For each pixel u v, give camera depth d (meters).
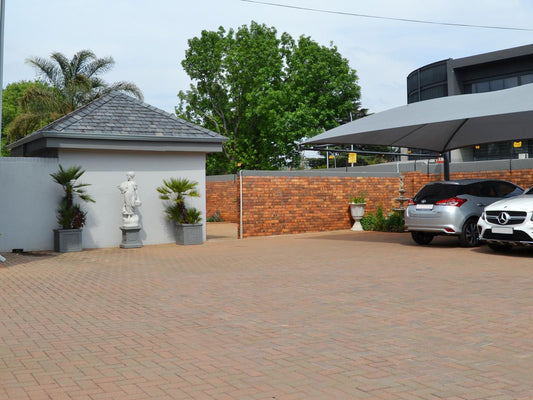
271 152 39.09
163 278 9.57
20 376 4.42
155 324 6.21
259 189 17.58
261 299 7.49
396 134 15.84
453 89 36.84
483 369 4.40
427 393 3.90
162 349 5.18
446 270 9.64
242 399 3.86
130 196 14.77
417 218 13.33
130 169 15.45
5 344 5.42
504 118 14.70
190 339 5.53
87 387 4.14
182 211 15.70
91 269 10.88
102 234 15.05
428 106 13.30
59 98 30.91
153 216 15.80
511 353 4.82
